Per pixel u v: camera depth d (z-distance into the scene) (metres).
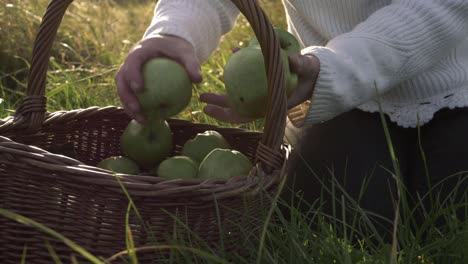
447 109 1.87
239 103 1.57
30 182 1.47
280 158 1.55
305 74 1.56
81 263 1.46
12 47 3.41
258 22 1.43
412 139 1.94
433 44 1.74
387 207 1.81
